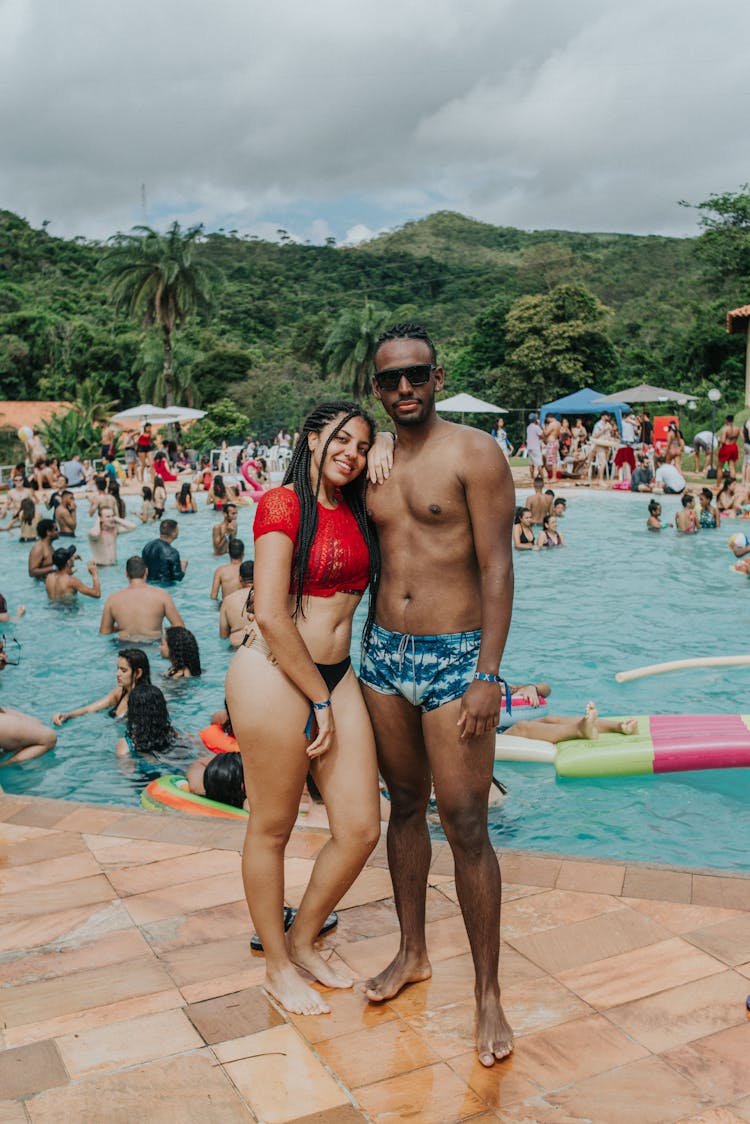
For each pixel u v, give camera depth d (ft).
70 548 36.63
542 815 17.70
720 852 16.11
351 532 8.96
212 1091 8.05
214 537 47.85
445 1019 9.04
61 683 26.68
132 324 188.44
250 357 178.50
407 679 8.75
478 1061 8.37
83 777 19.61
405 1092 7.98
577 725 20.42
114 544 45.01
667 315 188.14
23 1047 8.70
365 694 9.37
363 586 9.20
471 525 8.55
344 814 9.18
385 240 449.06
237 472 97.25
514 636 31.65
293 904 11.29
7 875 12.28
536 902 11.27
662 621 33.37
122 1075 8.28
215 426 148.36
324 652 9.01
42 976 9.91
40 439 105.60
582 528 55.06
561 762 19.45
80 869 12.42
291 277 306.96
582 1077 8.12
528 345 145.89
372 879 12.17
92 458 107.45
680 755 19.35
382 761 9.46
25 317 177.78
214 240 336.70
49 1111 7.84
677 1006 9.12
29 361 177.58
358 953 10.36
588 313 148.97
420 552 8.70
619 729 20.72
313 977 9.83
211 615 34.42
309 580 8.82
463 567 8.66
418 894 9.59
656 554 46.09
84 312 201.05
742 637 31.17
